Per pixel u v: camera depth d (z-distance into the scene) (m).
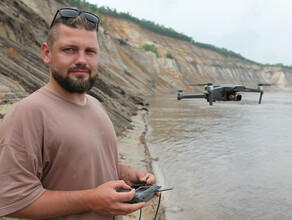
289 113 29.20
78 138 1.33
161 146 12.54
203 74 125.81
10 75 9.56
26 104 1.27
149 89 72.69
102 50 63.03
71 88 1.36
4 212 1.12
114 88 30.08
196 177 8.34
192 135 15.60
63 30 1.35
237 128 18.64
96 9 113.44
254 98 62.09
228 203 6.49
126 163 8.73
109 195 1.21
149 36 126.81
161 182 7.79
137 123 18.84
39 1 44.28
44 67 15.66
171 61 104.25
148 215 5.37
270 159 10.70
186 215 5.75
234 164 9.88
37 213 1.17
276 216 5.92
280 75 178.12
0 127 1.27
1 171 1.14
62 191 1.25
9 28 16.42
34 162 1.22
